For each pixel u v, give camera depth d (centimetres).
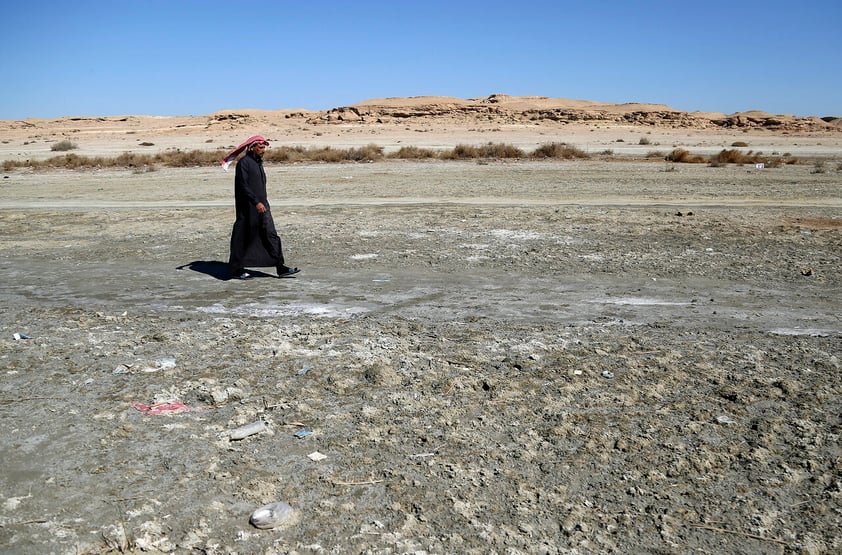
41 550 390
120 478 464
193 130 10362
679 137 8662
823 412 559
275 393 598
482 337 739
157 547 396
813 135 9694
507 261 1148
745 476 469
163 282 1041
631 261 1142
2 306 911
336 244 1316
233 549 394
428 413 559
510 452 498
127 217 1753
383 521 420
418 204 1923
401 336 750
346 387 609
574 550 393
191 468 477
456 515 425
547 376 629
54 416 556
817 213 1684
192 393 600
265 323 809
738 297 920
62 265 1186
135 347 724
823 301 899
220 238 1419
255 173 1030
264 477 467
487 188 2384
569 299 912
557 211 1714
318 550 393
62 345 731
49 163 3922
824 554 393
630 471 474
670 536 407
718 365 657
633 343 721
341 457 493
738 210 1750
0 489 452
